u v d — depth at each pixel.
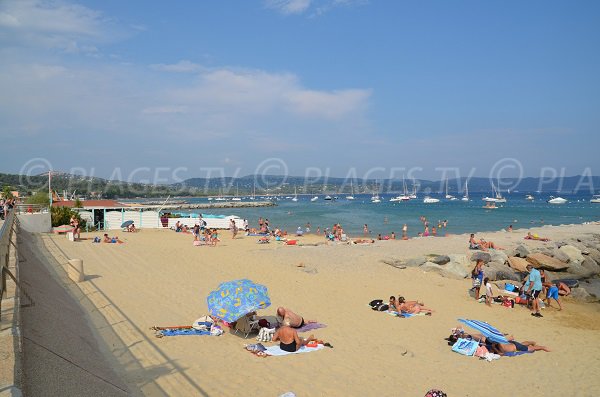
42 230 32.94
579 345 12.37
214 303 11.80
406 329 13.12
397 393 8.59
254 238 38.50
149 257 23.25
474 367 10.35
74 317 10.99
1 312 7.60
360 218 72.81
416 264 23.33
